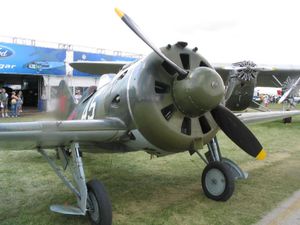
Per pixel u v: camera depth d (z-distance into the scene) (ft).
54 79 68.28
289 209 13.14
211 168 14.17
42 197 14.64
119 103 12.95
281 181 17.15
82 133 11.76
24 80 84.74
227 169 13.69
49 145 12.35
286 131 37.58
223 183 13.74
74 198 14.46
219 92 11.68
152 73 12.08
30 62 64.95
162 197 14.64
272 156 23.86
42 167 20.17
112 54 77.30
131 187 16.20
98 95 15.30
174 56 12.39
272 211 12.93
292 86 47.98
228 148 26.73
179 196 14.74
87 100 16.83
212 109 12.47
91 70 41.60
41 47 65.92
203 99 11.53
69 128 11.37
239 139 13.48
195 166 20.48
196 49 12.84
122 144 13.84
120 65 38.83
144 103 11.85
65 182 12.56
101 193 11.00
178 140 12.34
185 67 12.53
